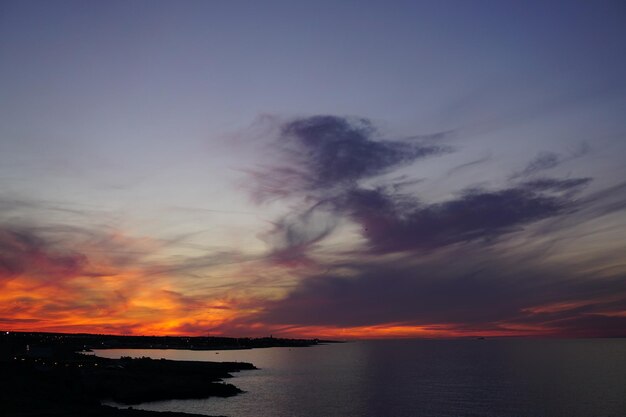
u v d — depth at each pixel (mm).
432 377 165125
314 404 100312
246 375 160250
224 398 101562
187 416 60250
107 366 131125
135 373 118438
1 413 54562
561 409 96875
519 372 184500
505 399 110125
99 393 89375
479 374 176875
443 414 90875
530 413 92438
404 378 160750
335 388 130250
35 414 55062
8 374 79750
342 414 89688
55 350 155375
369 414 90250
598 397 113062
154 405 88188
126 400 89125
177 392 99125
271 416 84875
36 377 83375
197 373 137125
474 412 93375
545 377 162625
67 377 92125
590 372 181750
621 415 91125
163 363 158625
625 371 185375
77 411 58812
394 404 101812
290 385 135500
